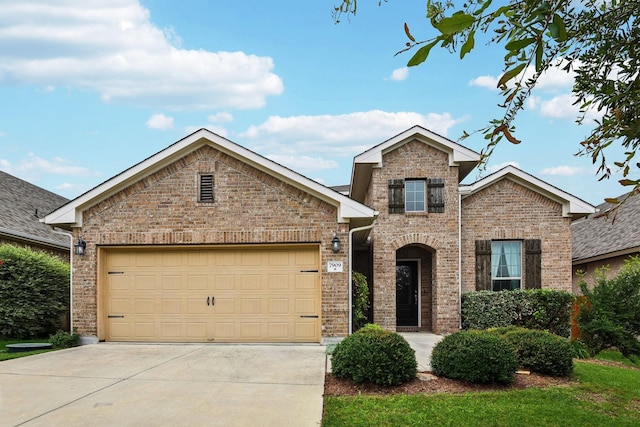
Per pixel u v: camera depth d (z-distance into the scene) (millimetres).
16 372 7648
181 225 10734
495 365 6738
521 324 12352
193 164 10836
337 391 6543
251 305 10688
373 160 13172
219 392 6430
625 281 10602
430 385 6820
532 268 13625
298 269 10688
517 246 13977
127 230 10797
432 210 13219
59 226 11211
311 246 10688
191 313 10766
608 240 16047
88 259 10797
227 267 10805
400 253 14633
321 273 10438
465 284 13578
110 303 10906
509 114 2766
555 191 13617
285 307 10641
